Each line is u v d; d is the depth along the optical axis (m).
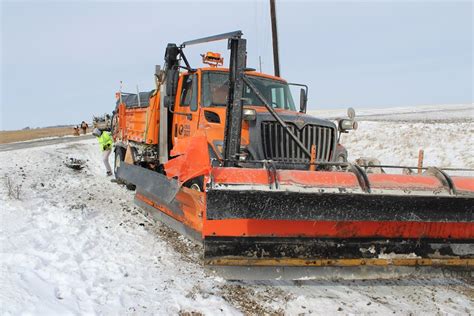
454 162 15.68
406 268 5.11
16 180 11.12
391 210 4.69
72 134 45.31
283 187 4.46
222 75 7.54
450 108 59.19
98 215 8.06
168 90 7.88
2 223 6.73
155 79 8.84
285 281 5.40
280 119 6.01
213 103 7.27
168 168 5.54
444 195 4.71
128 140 11.52
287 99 8.24
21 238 6.04
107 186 11.55
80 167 15.23
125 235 6.90
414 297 5.24
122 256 5.89
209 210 4.35
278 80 8.26
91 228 7.08
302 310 4.64
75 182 11.83
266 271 4.73
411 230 5.11
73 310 4.01
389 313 4.72
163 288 4.89
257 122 6.21
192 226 5.86
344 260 4.95
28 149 21.27
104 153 13.64
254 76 7.97
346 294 5.18
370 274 5.02
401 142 19.23
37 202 8.38
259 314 4.47
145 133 9.54
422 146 18.19
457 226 5.22
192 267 5.68
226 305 4.53
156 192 6.48
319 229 4.89
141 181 7.58
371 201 4.61
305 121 6.46
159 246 6.45
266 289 5.12
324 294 5.12
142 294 4.67
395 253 5.09
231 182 4.41
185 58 8.04
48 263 5.22
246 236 4.68
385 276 5.05
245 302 4.74
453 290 5.57
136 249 6.25
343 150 7.26
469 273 5.27
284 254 4.79
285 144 6.36
